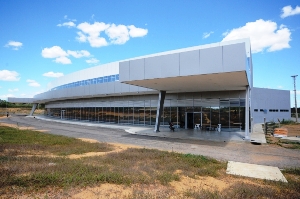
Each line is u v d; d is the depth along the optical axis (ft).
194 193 19.15
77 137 64.34
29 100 208.44
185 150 44.68
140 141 56.65
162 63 48.03
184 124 86.17
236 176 27.27
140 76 51.42
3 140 49.21
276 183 24.53
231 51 39.73
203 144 51.90
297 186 23.30
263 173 28.99
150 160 32.89
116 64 114.01
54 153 37.40
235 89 72.90
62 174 21.63
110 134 71.72
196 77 47.16
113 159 32.04
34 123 119.44
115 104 112.88
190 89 74.13
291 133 78.74
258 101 114.21
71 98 141.08
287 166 33.37
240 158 38.27
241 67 38.73
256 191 20.66
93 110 128.57
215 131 75.66
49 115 201.36
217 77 47.03
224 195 19.13
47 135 63.26
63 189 18.51
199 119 82.53
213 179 25.62
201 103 82.17
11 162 27.25
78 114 143.95
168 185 21.66
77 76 145.59
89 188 19.12
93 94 107.24
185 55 44.91
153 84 60.64
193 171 28.07
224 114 77.10
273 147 48.78
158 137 64.13
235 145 50.88
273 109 127.13
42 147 42.27
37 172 22.00
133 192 18.57
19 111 287.28
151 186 21.04
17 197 16.47
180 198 17.99
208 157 36.76
